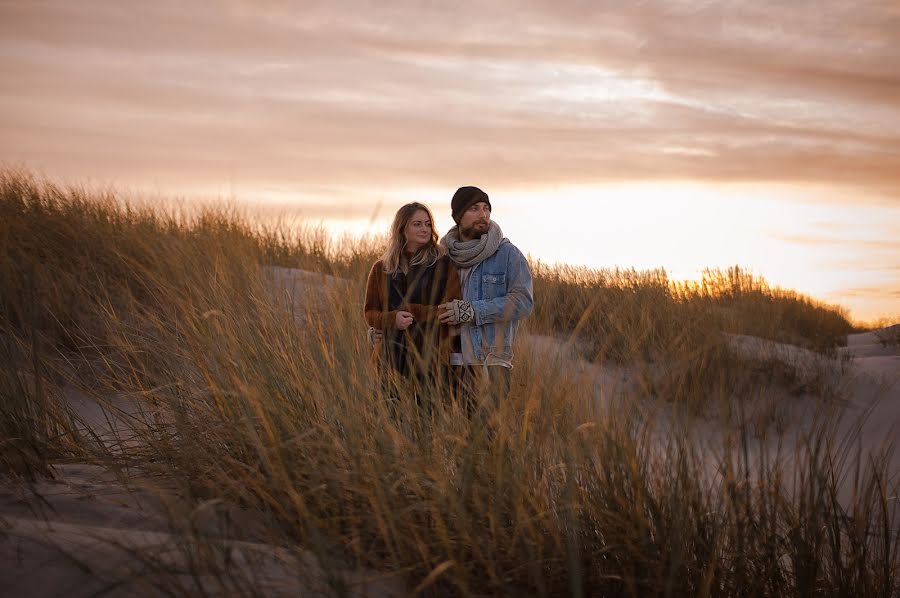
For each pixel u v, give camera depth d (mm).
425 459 2186
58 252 6195
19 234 6270
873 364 7117
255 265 5105
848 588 1979
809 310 12359
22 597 1650
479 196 3283
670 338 3580
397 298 3199
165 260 5781
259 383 2615
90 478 2631
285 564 1942
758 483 2062
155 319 3883
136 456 2842
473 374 2967
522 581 1914
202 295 3996
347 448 2270
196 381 3100
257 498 2340
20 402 2939
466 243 3236
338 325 2766
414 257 3223
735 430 2174
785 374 5449
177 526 1996
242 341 2986
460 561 1911
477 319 3025
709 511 2051
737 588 1960
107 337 4301
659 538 1958
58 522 2141
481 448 2188
